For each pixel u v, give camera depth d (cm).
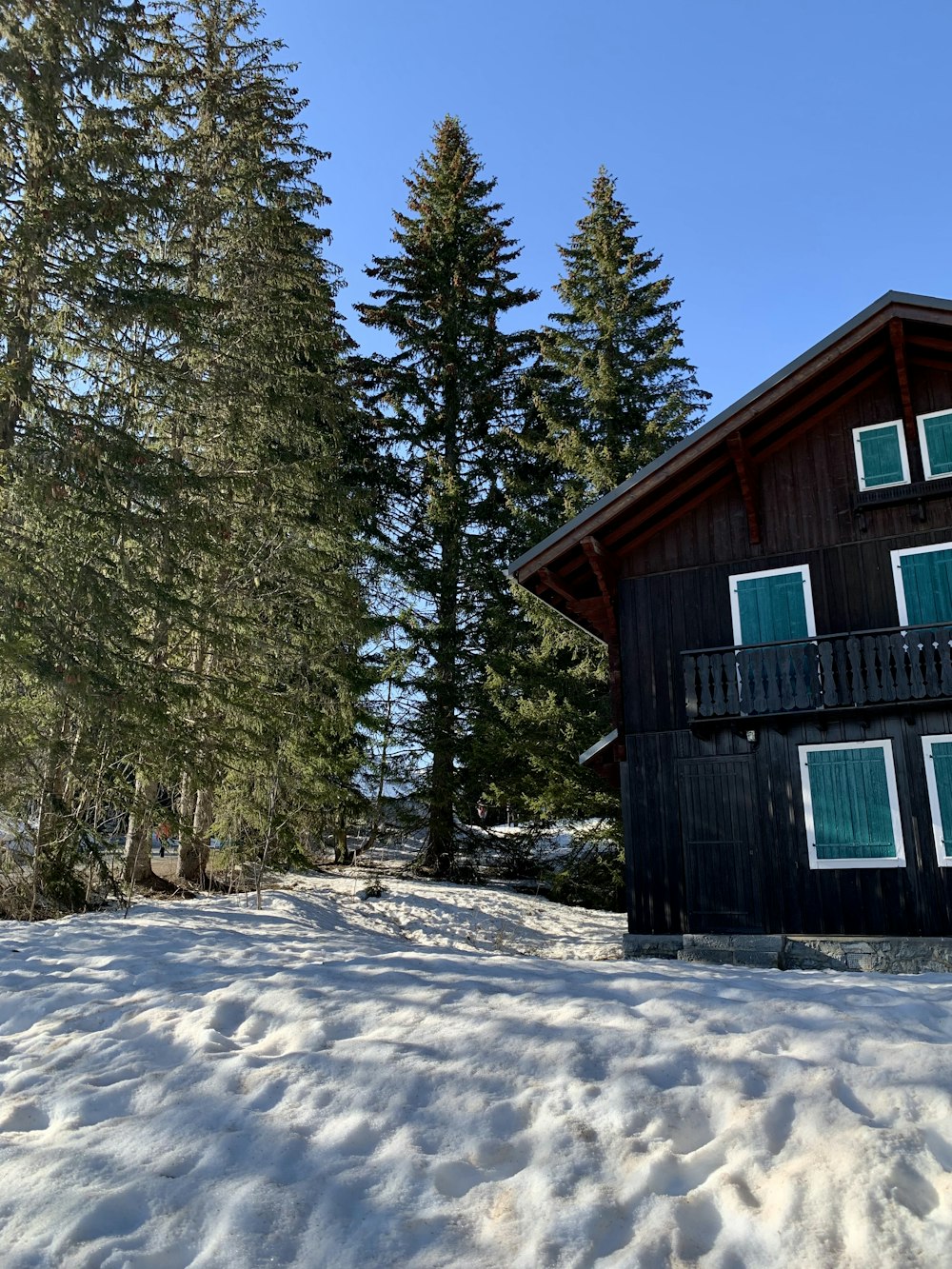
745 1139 445
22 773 1398
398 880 2383
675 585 1534
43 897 1408
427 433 2827
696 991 669
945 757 1294
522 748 2411
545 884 2478
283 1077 545
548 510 2683
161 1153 471
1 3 1416
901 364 1391
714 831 1405
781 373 1398
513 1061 547
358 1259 384
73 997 754
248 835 1948
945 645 1303
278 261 2094
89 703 1303
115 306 1441
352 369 2836
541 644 2597
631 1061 535
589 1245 382
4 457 1316
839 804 1339
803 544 1464
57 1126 513
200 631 1585
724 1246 379
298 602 2070
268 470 1889
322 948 974
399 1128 484
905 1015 596
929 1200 390
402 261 3006
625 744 1510
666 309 2878
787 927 1327
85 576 1328
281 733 1873
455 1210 416
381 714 2592
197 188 2052
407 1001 663
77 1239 401
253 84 2228
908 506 1412
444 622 2606
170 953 941
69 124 1507
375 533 2752
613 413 2645
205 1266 383
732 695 1413
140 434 1766
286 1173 449
